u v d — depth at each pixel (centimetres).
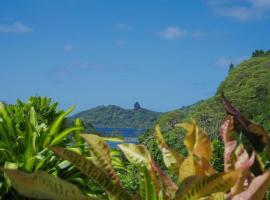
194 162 180
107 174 156
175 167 187
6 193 489
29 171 516
